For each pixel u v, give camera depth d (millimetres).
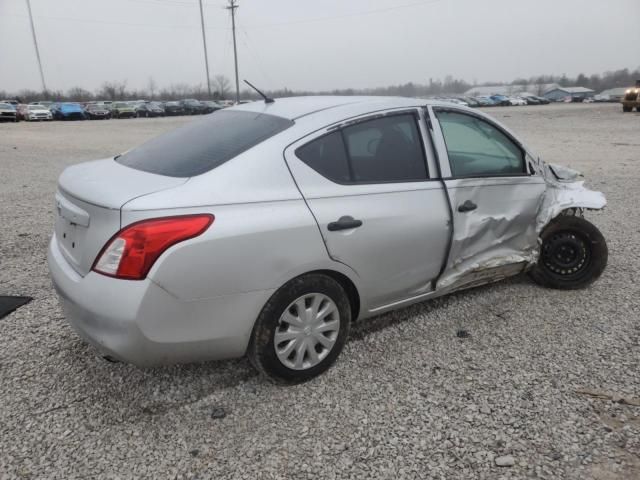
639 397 2893
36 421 2695
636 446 2518
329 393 2945
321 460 2441
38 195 8641
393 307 3414
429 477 2340
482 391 2957
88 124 33719
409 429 2648
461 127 3637
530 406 2820
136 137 22219
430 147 3406
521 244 3980
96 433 2617
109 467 2398
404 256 3242
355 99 3369
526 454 2473
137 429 2648
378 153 3188
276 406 2832
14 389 2955
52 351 3367
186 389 2979
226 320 2643
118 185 2656
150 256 2396
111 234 2443
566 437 2584
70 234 2803
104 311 2432
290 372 2926
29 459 2438
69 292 2613
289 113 3125
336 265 2934
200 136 3219
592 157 13062
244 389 2982
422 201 3279
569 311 3963
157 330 2469
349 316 3125
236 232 2564
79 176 2990
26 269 4863
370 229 3027
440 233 3379
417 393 2943
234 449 2514
